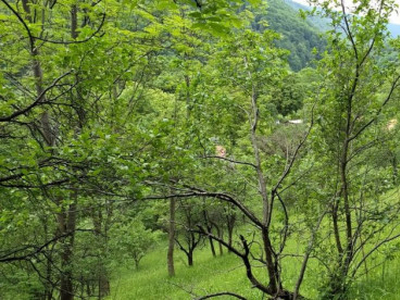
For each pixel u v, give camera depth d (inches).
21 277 370.6
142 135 192.7
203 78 286.2
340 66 258.8
